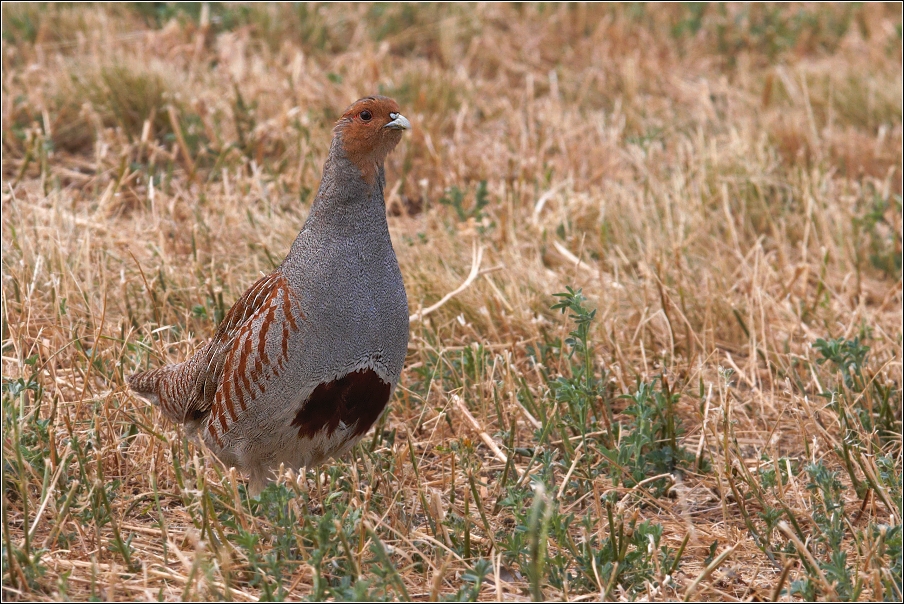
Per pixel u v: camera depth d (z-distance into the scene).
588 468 8.84
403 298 7.90
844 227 13.80
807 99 17.00
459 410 9.43
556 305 9.38
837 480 8.57
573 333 9.39
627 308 11.84
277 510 7.36
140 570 7.30
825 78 18.61
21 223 11.77
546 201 14.52
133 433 8.99
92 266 11.57
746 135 16.02
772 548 7.97
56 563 7.25
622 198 14.06
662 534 8.20
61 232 12.22
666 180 15.05
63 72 16.38
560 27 21.41
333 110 16.91
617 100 18.12
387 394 7.93
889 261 13.41
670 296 11.70
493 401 9.94
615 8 22.05
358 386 7.68
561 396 9.02
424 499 7.99
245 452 7.80
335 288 7.48
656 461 9.08
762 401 10.29
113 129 15.49
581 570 7.43
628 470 8.81
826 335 11.64
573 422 9.25
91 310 10.45
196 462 7.90
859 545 7.68
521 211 14.09
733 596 7.38
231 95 16.36
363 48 19.27
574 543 7.79
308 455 7.96
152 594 6.94
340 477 8.50
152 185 13.04
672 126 17.12
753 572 7.76
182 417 8.36
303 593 7.16
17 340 9.48
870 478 8.31
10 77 16.45
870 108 17.61
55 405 8.64
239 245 12.55
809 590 7.05
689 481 9.13
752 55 20.70
